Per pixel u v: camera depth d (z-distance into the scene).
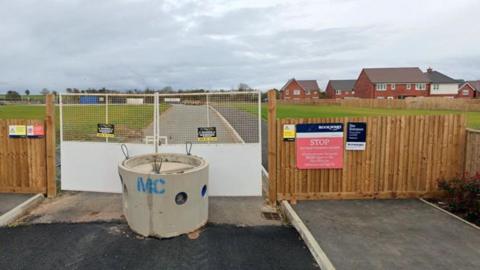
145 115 7.08
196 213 5.15
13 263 4.15
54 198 6.73
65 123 7.08
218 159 6.75
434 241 4.79
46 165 6.79
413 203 6.40
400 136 6.56
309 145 6.53
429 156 6.58
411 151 6.58
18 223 5.43
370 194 6.66
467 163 6.41
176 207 4.91
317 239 4.85
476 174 5.78
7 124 6.77
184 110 6.98
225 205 6.41
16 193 6.84
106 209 6.09
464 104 37.34
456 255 4.38
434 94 70.31
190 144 6.73
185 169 5.70
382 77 71.69
